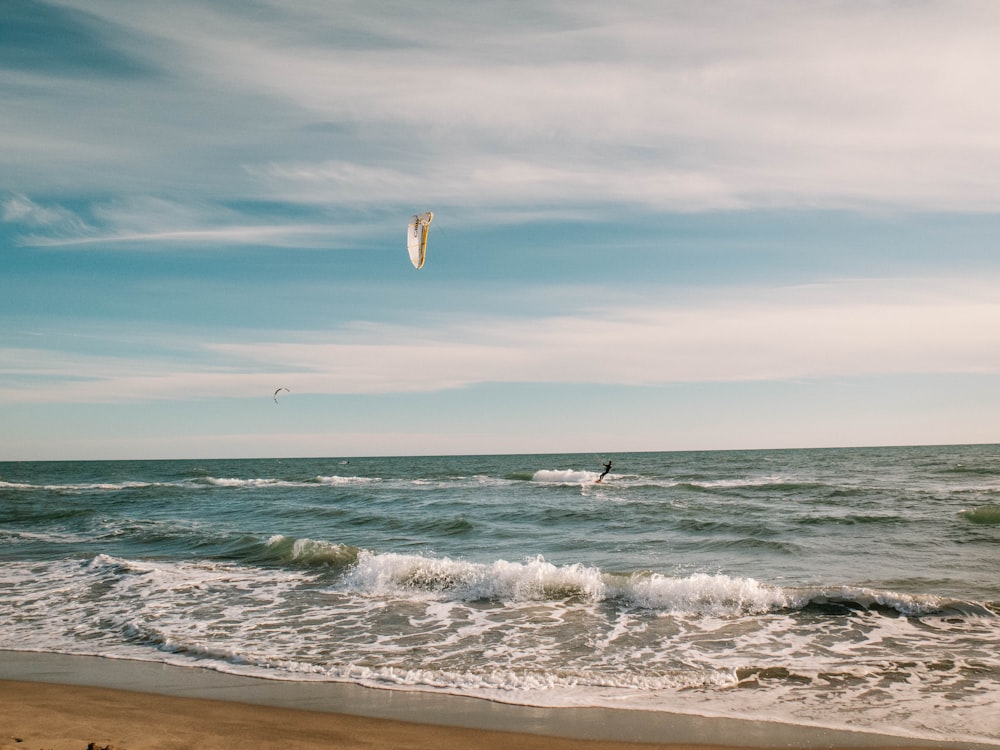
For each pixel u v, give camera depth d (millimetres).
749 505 27547
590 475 50594
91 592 13203
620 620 10797
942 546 16922
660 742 6285
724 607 11273
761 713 7000
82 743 5934
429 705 7258
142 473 85438
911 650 9062
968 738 6324
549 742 6254
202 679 8188
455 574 13484
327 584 13695
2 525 26031
